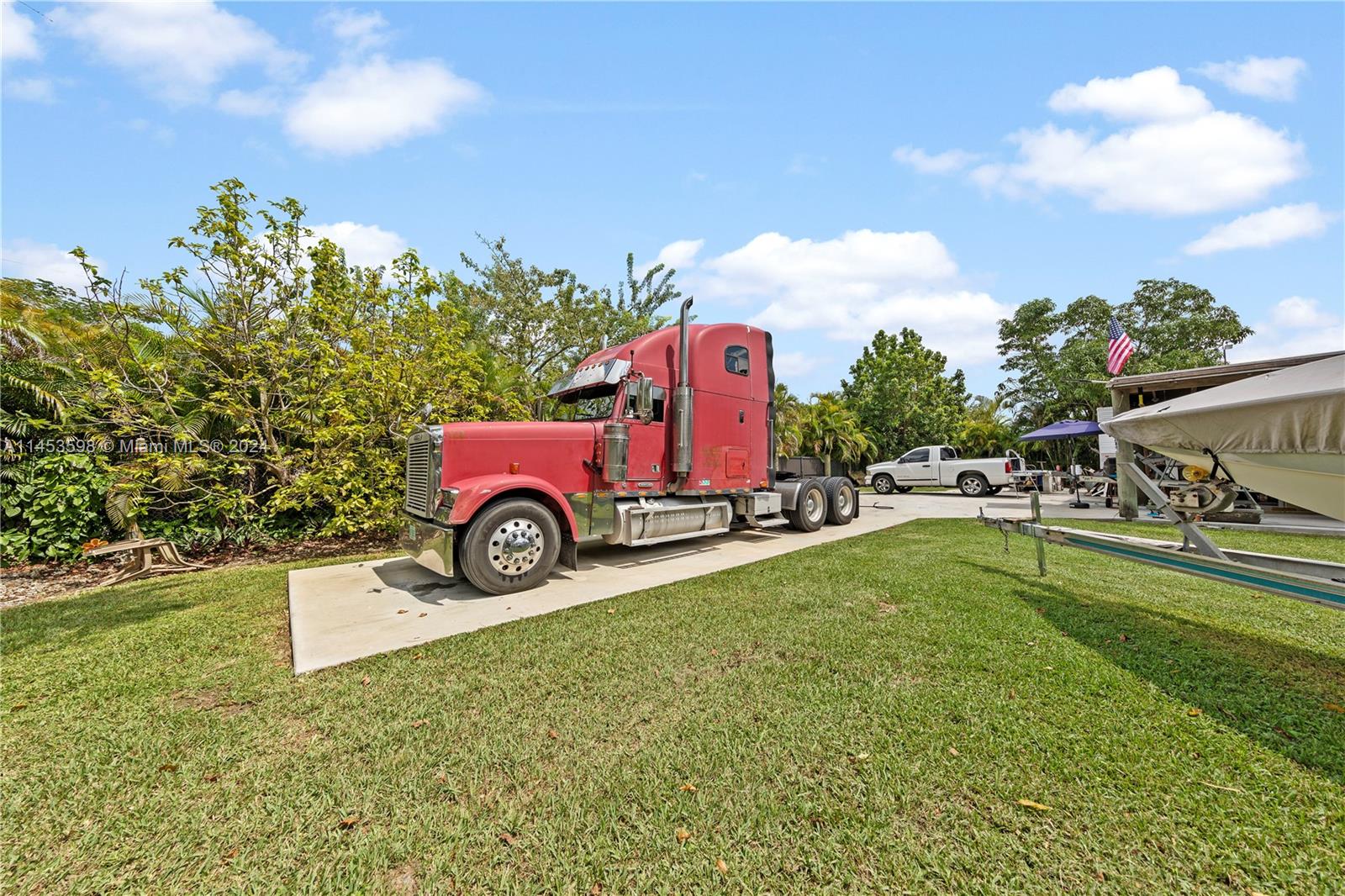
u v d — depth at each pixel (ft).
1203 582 16.76
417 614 14.57
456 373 29.63
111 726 8.63
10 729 8.58
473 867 5.66
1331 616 13.30
